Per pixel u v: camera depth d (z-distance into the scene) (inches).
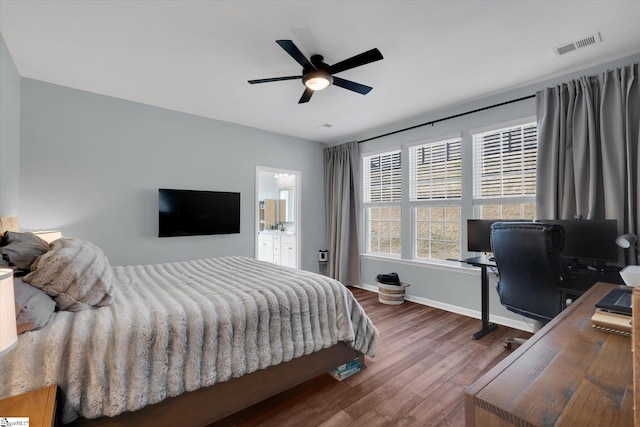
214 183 168.1
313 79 96.2
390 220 183.9
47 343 48.3
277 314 74.6
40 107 120.2
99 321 55.2
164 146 151.2
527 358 29.4
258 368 69.1
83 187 129.7
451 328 126.5
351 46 95.7
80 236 129.0
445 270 151.9
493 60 104.1
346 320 85.6
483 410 22.5
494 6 77.5
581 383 24.7
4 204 94.0
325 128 185.8
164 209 148.6
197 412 62.6
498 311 132.4
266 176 287.0
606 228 93.7
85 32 88.0
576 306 46.4
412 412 73.7
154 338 57.1
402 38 91.5
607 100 101.7
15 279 55.9
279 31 87.9
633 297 17.9
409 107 148.8
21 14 79.5
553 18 82.0
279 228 285.4
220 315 66.0
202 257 164.1
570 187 108.3
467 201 143.2
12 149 103.8
